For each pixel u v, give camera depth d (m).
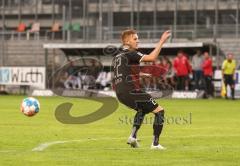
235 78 99.75
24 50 125.94
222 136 38.62
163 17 127.81
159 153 29.27
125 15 127.69
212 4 125.12
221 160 26.91
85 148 31.56
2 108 68.44
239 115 60.06
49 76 106.94
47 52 114.50
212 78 100.19
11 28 135.38
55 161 26.28
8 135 38.69
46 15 132.75
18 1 134.12
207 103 82.06
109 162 26.11
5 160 26.39
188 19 126.44
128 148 31.42
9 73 109.25
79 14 129.12
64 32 126.62
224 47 118.62
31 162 25.91
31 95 105.00
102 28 125.00
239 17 123.62
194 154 28.97
